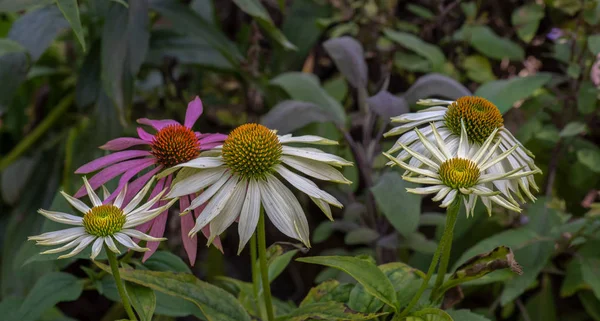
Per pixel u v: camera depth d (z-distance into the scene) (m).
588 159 1.08
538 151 1.16
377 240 1.10
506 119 1.16
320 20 1.33
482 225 1.10
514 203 0.78
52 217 0.76
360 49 1.13
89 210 0.77
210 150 0.82
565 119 1.17
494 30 1.38
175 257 0.89
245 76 1.26
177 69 1.49
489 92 1.07
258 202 0.77
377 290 0.81
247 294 0.94
